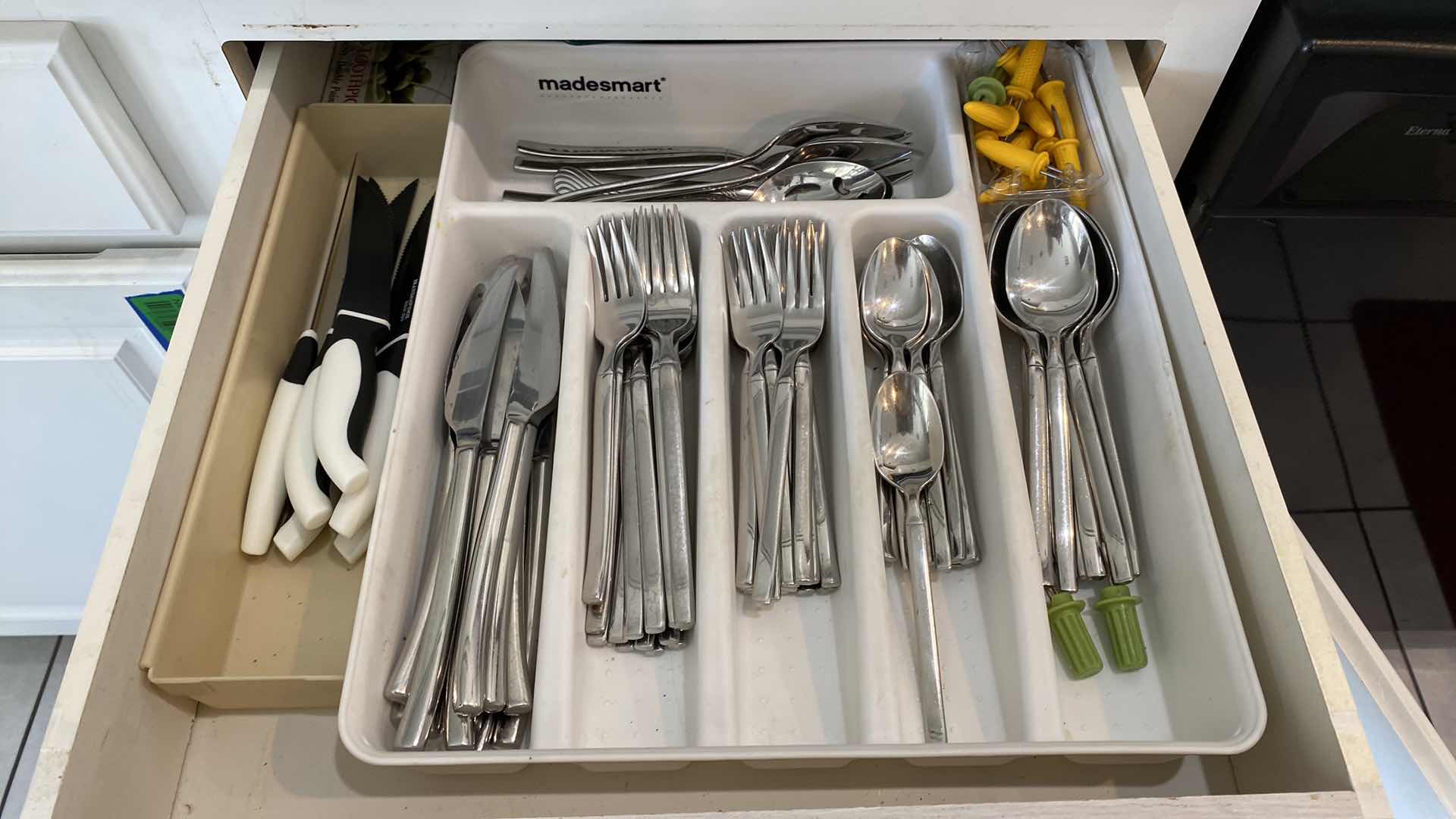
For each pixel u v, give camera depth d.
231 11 0.65
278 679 0.55
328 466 0.63
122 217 0.80
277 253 0.71
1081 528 0.64
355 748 0.51
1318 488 0.91
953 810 0.46
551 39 0.69
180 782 0.57
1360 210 0.73
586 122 0.82
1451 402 0.83
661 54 0.77
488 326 0.68
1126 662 0.60
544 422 0.69
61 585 1.14
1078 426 0.67
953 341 0.71
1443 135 0.67
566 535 0.60
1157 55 0.70
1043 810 0.46
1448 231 0.73
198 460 0.61
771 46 0.77
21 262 0.82
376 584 0.56
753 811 0.46
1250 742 0.51
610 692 0.60
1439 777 0.85
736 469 0.69
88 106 0.69
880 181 0.79
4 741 1.22
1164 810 0.46
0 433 0.94
